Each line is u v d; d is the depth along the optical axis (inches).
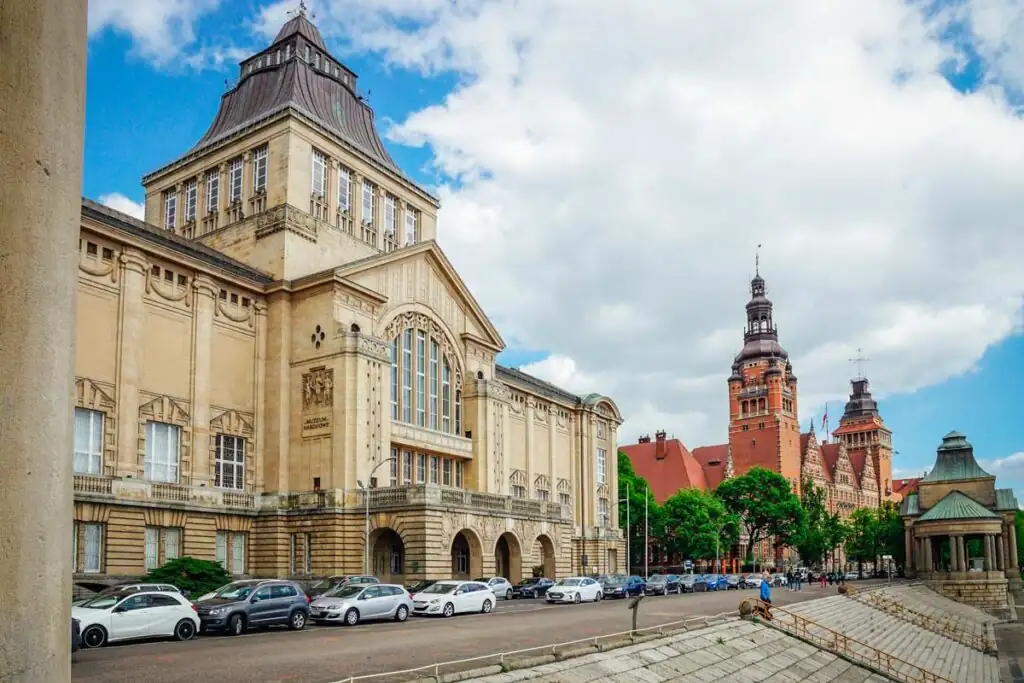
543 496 3602.4
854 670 1707.7
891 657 1808.6
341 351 2386.8
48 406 182.9
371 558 2319.1
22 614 174.7
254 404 2439.7
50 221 186.4
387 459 2285.9
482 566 2416.3
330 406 2383.1
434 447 2785.4
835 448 7554.1
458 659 1053.8
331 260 2706.7
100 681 849.5
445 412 2928.2
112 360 2055.9
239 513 2317.9
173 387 2208.4
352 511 2304.4
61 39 191.3
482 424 2984.7
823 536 5428.2
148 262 2176.4
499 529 2514.8
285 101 2883.9
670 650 1301.7
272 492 2400.3
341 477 2320.4
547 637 1337.4
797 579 3378.4
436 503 2234.3
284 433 2437.3
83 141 199.0
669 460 6067.9
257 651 1117.1
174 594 1288.1
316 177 2748.5
